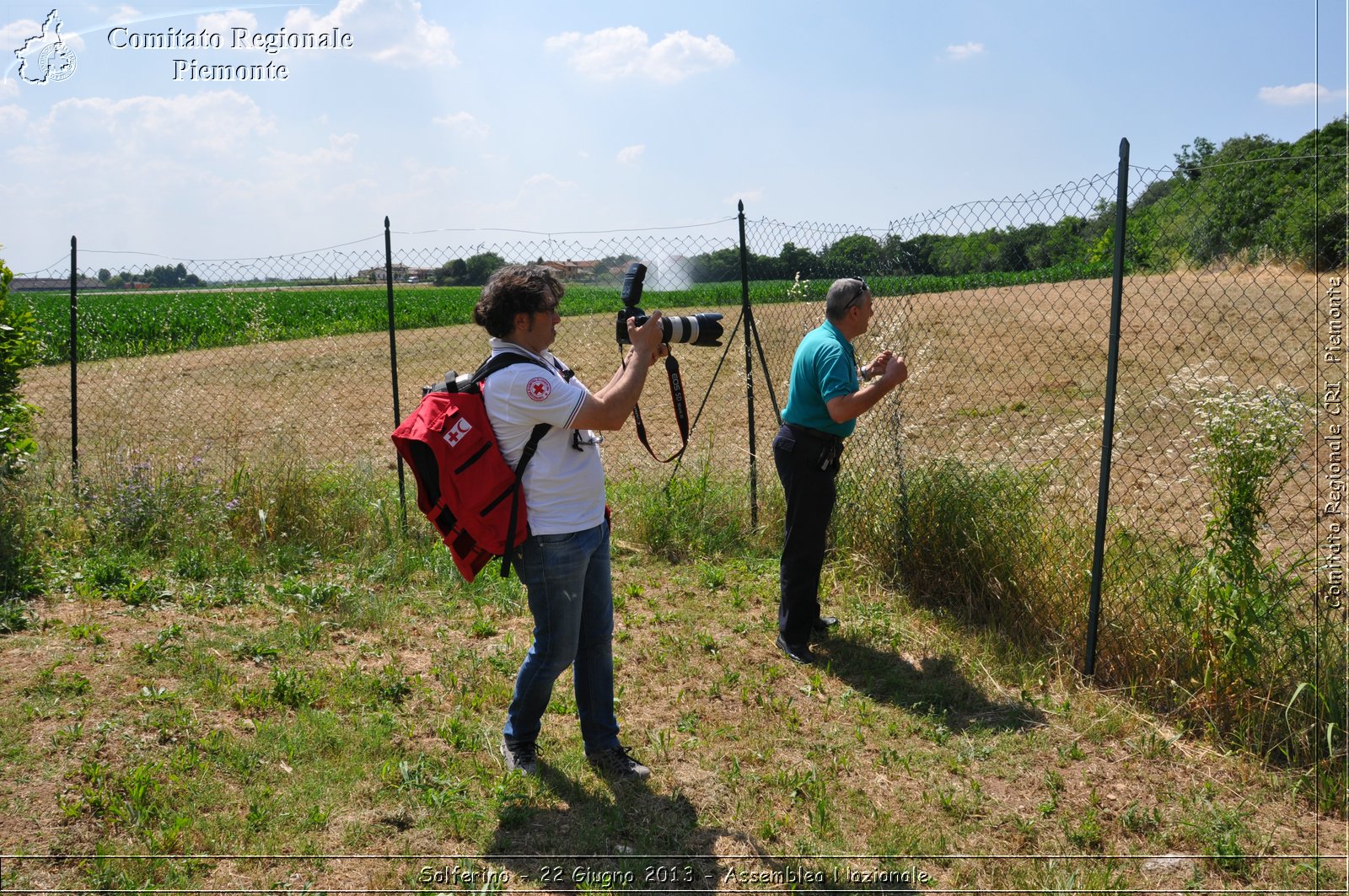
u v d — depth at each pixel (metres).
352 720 3.66
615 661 4.38
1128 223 3.98
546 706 3.30
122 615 4.69
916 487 5.17
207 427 10.32
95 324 19.05
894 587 5.14
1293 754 3.35
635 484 6.89
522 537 2.98
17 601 4.68
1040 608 4.44
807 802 3.22
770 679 4.16
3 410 5.73
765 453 7.41
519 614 4.98
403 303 29.09
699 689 4.10
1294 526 5.45
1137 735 3.60
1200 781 3.29
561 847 2.93
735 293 6.68
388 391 12.97
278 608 4.91
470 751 3.50
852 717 3.83
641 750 3.56
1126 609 4.07
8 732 3.38
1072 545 4.48
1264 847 2.90
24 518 5.49
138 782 3.07
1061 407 9.06
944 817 3.13
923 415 9.08
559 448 2.99
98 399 12.33
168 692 3.78
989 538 4.73
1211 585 3.60
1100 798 3.21
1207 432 3.75
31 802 2.97
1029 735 3.63
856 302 4.09
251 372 14.95
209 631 4.52
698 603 5.14
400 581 5.42
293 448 7.43
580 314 17.91
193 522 5.88
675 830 3.04
